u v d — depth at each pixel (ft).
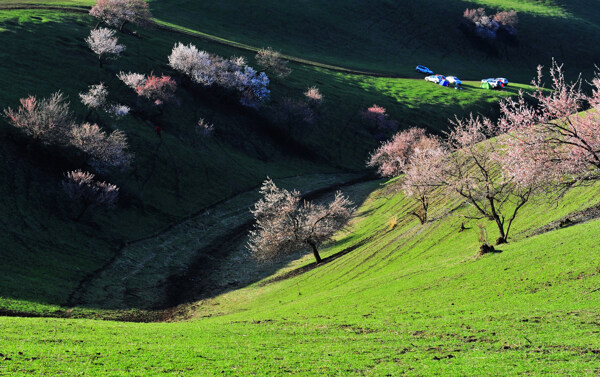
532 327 76.33
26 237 213.87
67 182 260.83
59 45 389.19
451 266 129.39
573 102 98.43
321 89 498.28
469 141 151.43
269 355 73.36
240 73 433.89
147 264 228.22
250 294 191.21
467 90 556.51
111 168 291.38
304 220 218.59
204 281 214.28
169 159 327.47
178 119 378.12
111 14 453.58
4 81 317.83
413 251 172.04
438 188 227.61
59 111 277.23
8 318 111.55
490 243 143.54
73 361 68.90
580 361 59.67
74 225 240.12
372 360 68.59
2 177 242.17
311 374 63.26
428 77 591.37
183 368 66.80
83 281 196.95
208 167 340.39
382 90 535.19
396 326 89.30
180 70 419.33
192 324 115.44
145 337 91.71
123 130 330.34
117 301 186.09
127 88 377.91
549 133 98.78
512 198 170.81
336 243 241.76
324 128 444.14
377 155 366.43
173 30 520.01
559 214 142.61
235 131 402.11
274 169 378.12
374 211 275.80
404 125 463.42
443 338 77.36
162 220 275.18
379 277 148.66
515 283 100.73
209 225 281.74
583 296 85.15
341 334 87.61
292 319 110.52
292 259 237.66
